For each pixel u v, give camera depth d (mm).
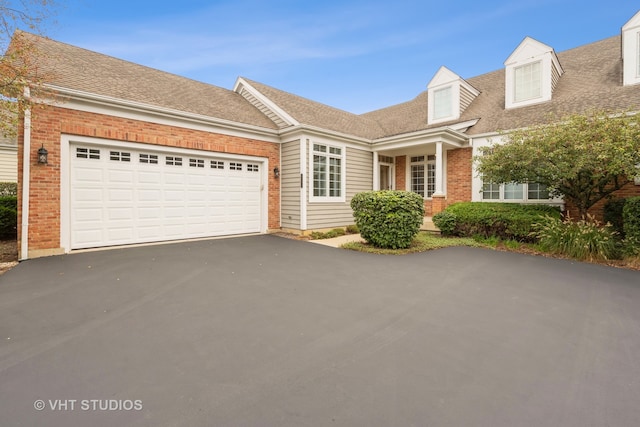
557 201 9133
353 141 11328
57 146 6574
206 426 1767
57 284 4531
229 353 2607
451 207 9570
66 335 2916
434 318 3383
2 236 9055
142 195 7918
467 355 2592
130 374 2285
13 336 2889
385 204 7523
